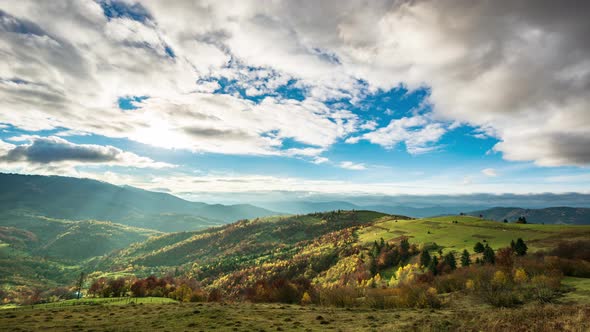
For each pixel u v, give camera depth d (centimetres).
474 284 5500
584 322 2069
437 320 2702
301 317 3341
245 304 4922
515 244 11706
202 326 2872
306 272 19925
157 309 4103
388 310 3959
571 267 5912
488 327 2219
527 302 3922
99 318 3419
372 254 17562
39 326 2959
